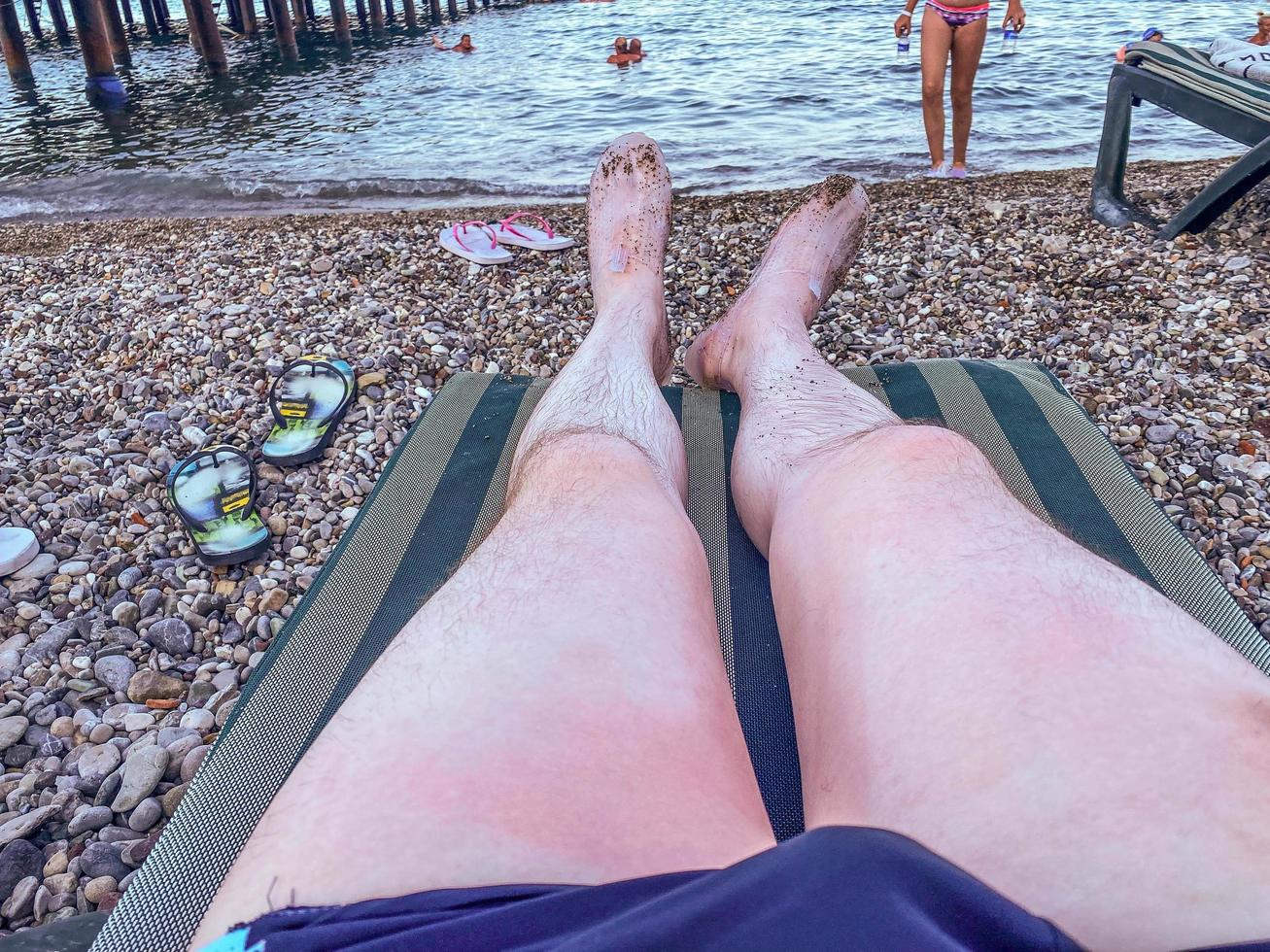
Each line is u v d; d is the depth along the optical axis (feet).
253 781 3.76
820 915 1.58
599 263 7.30
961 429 6.26
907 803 2.13
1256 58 11.39
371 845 1.99
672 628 2.84
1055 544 2.94
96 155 20.44
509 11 43.24
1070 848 1.84
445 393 7.11
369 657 4.45
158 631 5.99
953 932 1.58
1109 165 12.12
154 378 9.11
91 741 5.28
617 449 4.02
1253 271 10.01
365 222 13.92
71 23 45.62
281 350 9.50
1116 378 8.21
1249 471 6.87
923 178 15.75
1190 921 1.66
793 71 25.66
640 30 34.58
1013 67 24.79
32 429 8.41
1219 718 2.10
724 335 6.93
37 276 12.07
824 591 3.02
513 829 2.02
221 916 1.94
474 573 3.09
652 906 1.70
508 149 19.92
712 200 14.24
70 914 4.23
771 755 3.79
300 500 7.29
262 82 28.76
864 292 10.23
